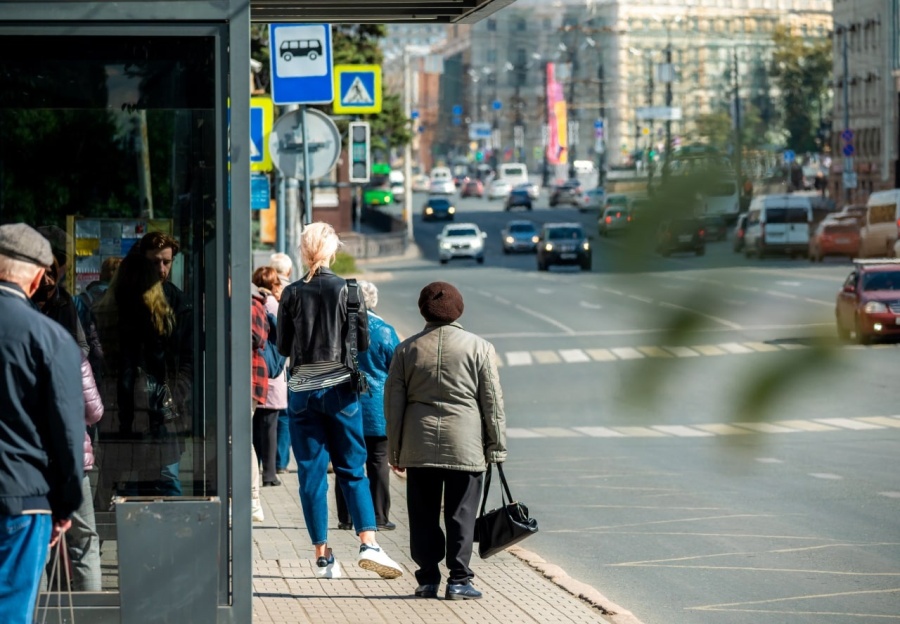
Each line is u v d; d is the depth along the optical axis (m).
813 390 39.47
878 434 30.53
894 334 50.47
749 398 38.00
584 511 20.61
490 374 13.20
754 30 186.25
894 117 143.62
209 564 10.23
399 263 113.81
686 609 13.88
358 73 28.91
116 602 10.87
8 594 8.80
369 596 13.42
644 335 56.53
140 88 10.91
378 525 17.86
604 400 38.75
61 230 11.01
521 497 22.23
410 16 14.55
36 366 8.75
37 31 10.74
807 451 27.72
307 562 15.23
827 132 179.00
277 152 24.17
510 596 13.59
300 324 13.79
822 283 77.88
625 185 75.94
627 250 77.44
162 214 10.98
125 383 11.01
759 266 90.38
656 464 26.22
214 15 10.73
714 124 172.12
